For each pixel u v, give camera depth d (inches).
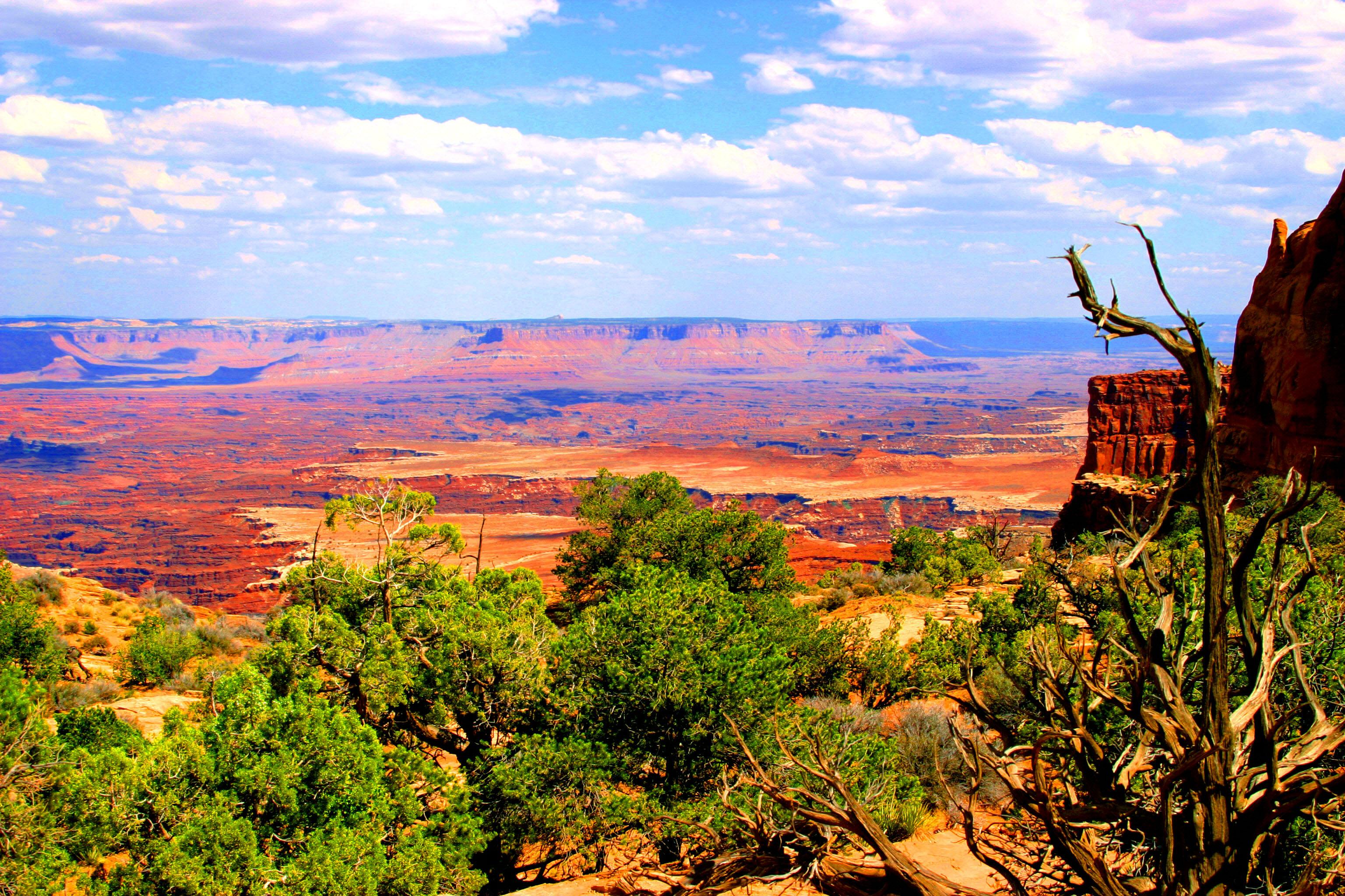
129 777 439.8
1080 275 209.6
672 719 570.6
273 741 484.1
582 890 466.3
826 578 1952.5
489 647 638.5
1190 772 217.8
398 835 496.1
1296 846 255.9
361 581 753.6
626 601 620.4
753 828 346.9
